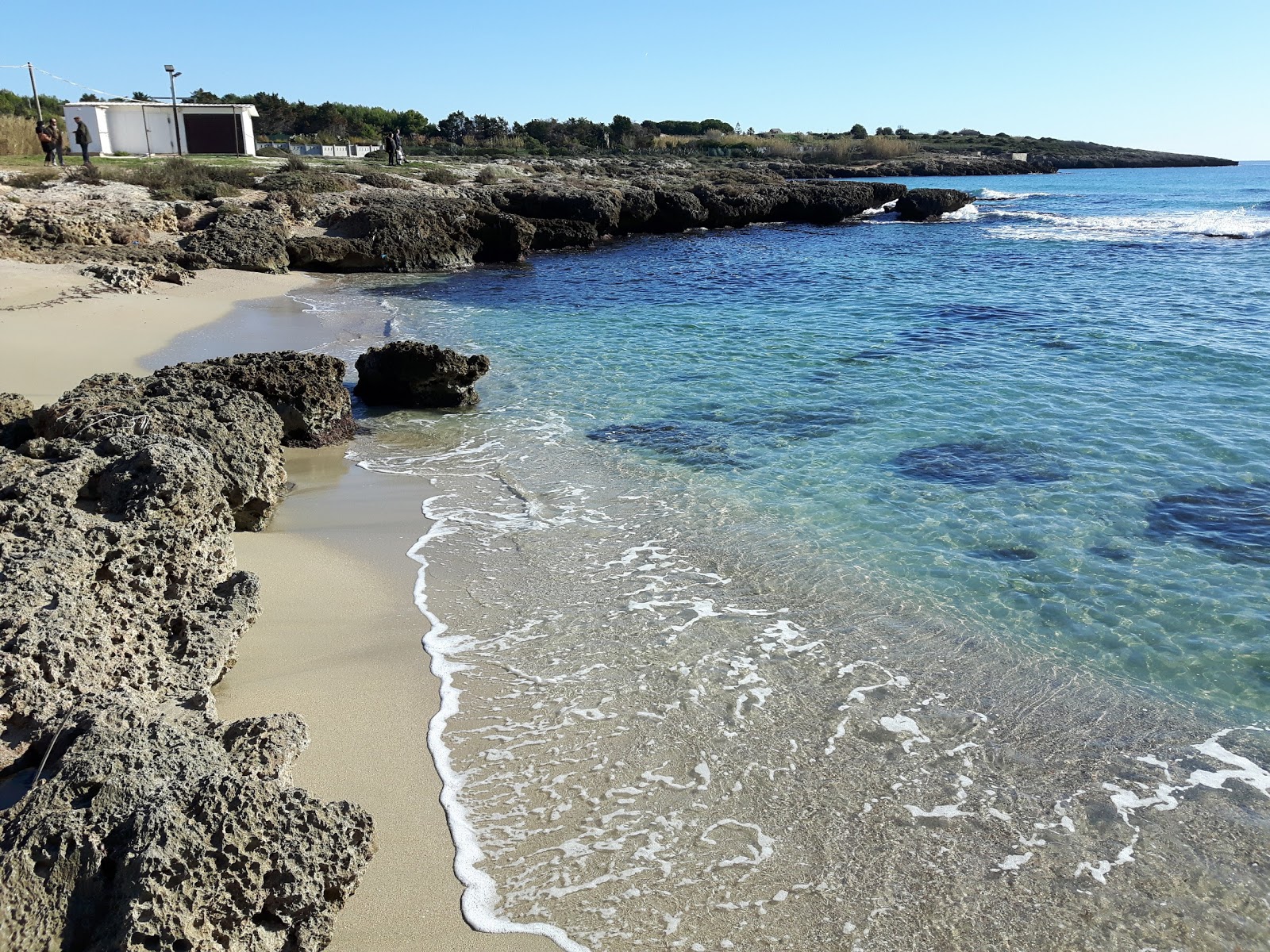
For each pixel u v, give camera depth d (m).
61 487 6.73
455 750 5.85
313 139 78.44
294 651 6.97
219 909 3.85
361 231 32.72
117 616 5.96
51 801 3.95
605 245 41.41
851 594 8.19
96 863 3.75
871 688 6.70
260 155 52.50
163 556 6.55
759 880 4.81
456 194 41.06
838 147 107.44
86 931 3.66
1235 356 16.36
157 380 11.06
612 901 4.64
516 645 7.22
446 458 12.11
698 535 9.50
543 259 36.22
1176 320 20.33
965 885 4.80
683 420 13.70
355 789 5.41
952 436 12.55
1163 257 32.72
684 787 5.55
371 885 4.68
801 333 20.19
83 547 6.07
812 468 11.48
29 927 3.60
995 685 6.77
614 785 5.55
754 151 108.25
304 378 12.57
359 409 14.55
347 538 9.31
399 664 6.88
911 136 133.12
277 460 10.34
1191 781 5.68
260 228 29.95
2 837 3.81
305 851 4.10
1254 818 5.34
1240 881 4.85
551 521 9.86
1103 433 12.40
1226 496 10.21
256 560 8.59
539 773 5.65
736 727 6.17
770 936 4.45
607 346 19.09
